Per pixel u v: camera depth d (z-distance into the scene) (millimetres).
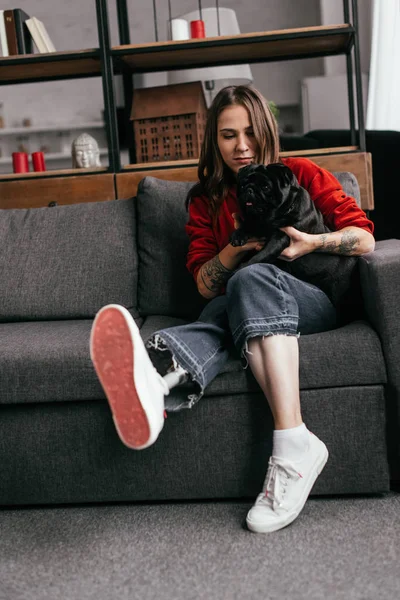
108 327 1259
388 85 4277
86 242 2154
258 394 1521
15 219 2260
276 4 6547
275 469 1396
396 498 1525
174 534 1410
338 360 1481
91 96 6953
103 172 2652
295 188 1601
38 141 7074
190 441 1543
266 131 1766
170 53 2725
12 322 2107
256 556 1273
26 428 1587
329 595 1107
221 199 1823
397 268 1462
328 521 1414
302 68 6480
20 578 1253
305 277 1649
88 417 1567
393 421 1502
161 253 2082
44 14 6758
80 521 1526
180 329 1491
